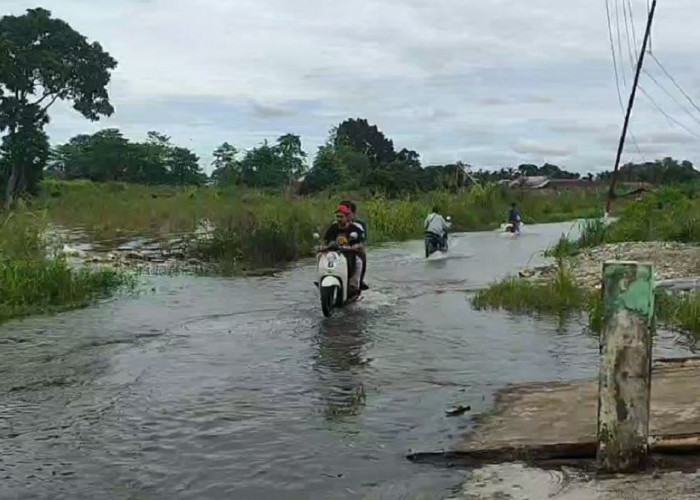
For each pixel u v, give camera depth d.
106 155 74.31
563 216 44.62
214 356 9.19
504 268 18.97
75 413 7.03
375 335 10.35
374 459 5.82
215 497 5.21
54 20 54.59
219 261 20.09
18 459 5.92
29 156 49.91
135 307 12.95
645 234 22.86
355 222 13.02
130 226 28.52
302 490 5.29
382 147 82.75
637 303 5.12
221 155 60.94
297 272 18.19
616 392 5.20
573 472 5.31
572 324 11.05
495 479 5.30
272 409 7.08
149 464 5.79
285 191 40.41
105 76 56.72
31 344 9.98
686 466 5.23
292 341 10.01
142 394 7.61
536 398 7.09
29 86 52.00
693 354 9.01
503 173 63.56
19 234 15.98
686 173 62.31
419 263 20.39
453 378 8.12
